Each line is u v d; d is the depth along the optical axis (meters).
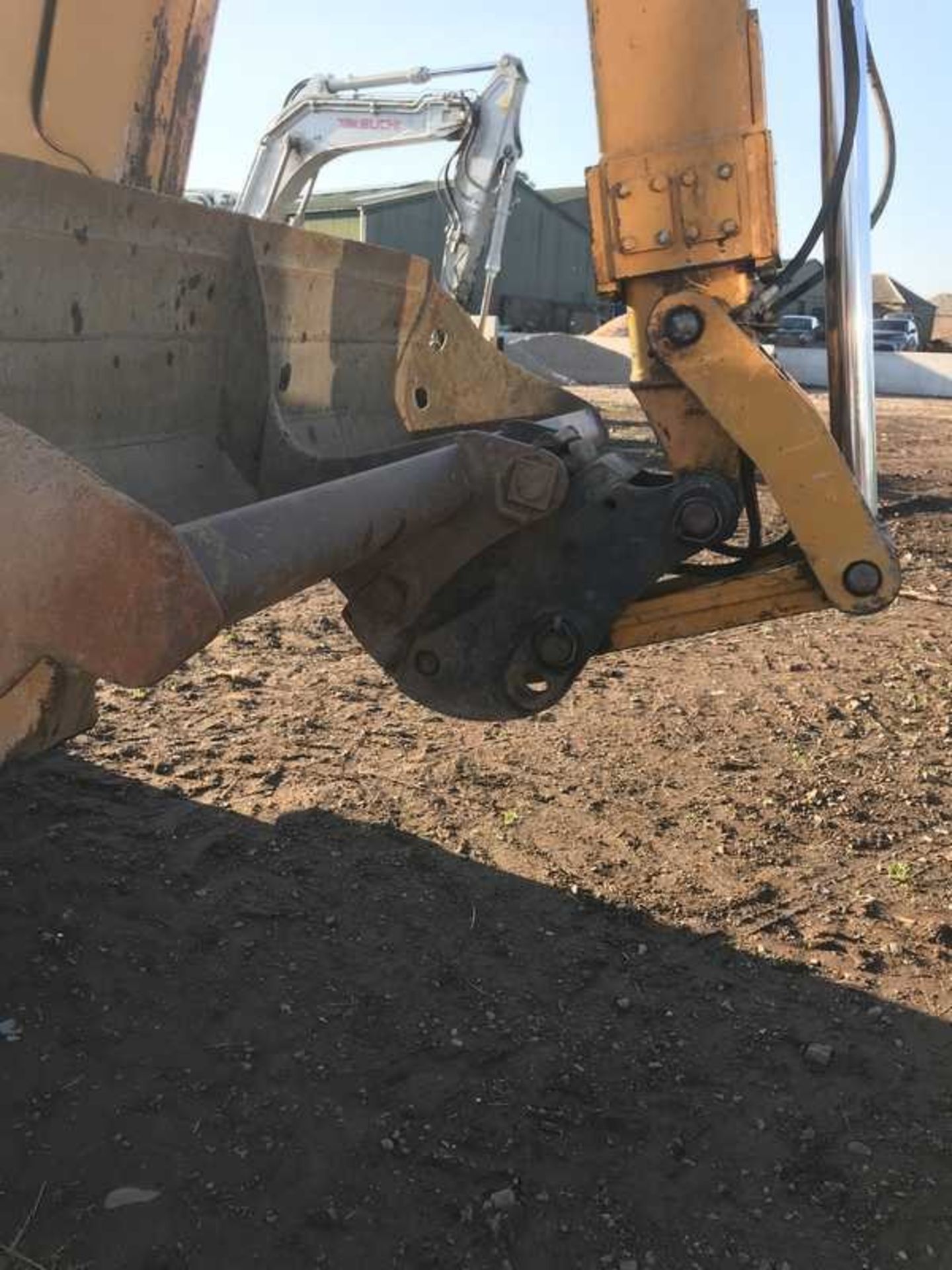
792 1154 2.56
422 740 4.66
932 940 3.40
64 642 1.79
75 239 2.58
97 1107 2.60
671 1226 2.37
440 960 3.21
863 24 2.67
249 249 3.21
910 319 37.22
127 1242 2.25
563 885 3.62
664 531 2.80
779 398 2.60
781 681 5.51
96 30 3.03
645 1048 2.89
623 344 27.97
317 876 3.58
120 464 2.83
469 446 2.87
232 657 5.57
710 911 3.51
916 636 6.25
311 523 2.23
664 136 2.62
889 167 2.93
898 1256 2.31
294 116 13.05
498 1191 2.42
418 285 4.13
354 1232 2.31
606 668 5.64
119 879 3.48
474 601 2.97
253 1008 2.96
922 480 12.19
